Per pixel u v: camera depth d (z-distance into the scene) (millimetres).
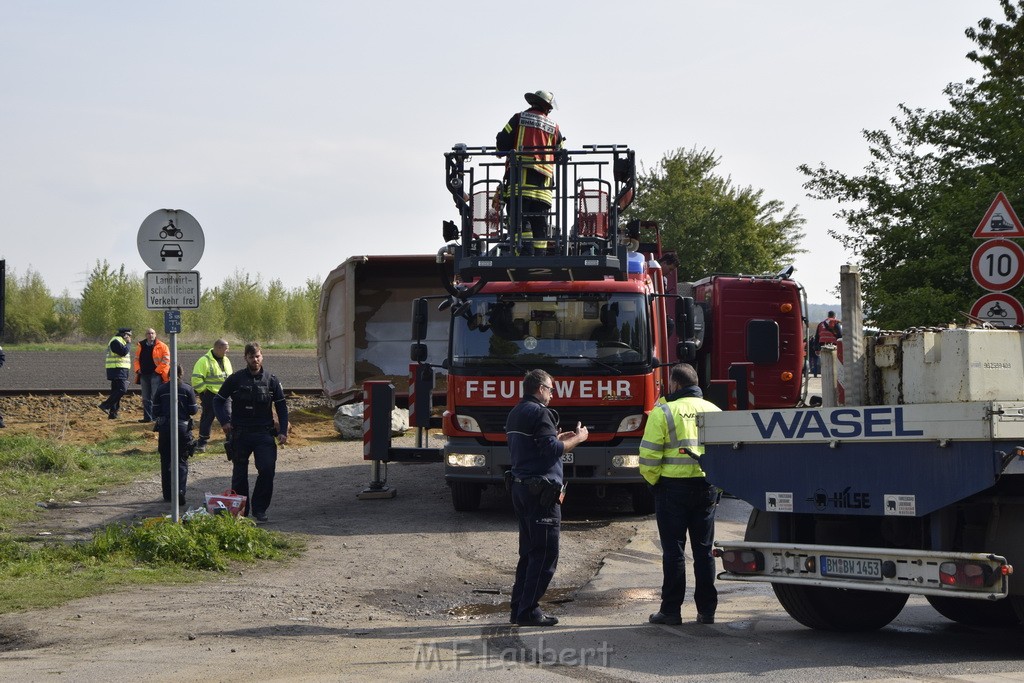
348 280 24500
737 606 10359
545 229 15516
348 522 15453
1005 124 19328
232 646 8547
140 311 82875
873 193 20531
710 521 9547
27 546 12789
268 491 15516
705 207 52531
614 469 15180
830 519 8633
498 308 15570
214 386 22922
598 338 15414
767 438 8539
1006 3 19531
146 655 8188
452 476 15461
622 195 15359
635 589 11250
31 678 7461
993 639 8805
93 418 27891
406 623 9688
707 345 22656
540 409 9547
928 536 7941
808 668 7594
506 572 12273
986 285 13961
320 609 10305
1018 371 8477
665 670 7617
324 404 29141
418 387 17000
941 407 7586
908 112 20766
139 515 15672
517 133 15453
